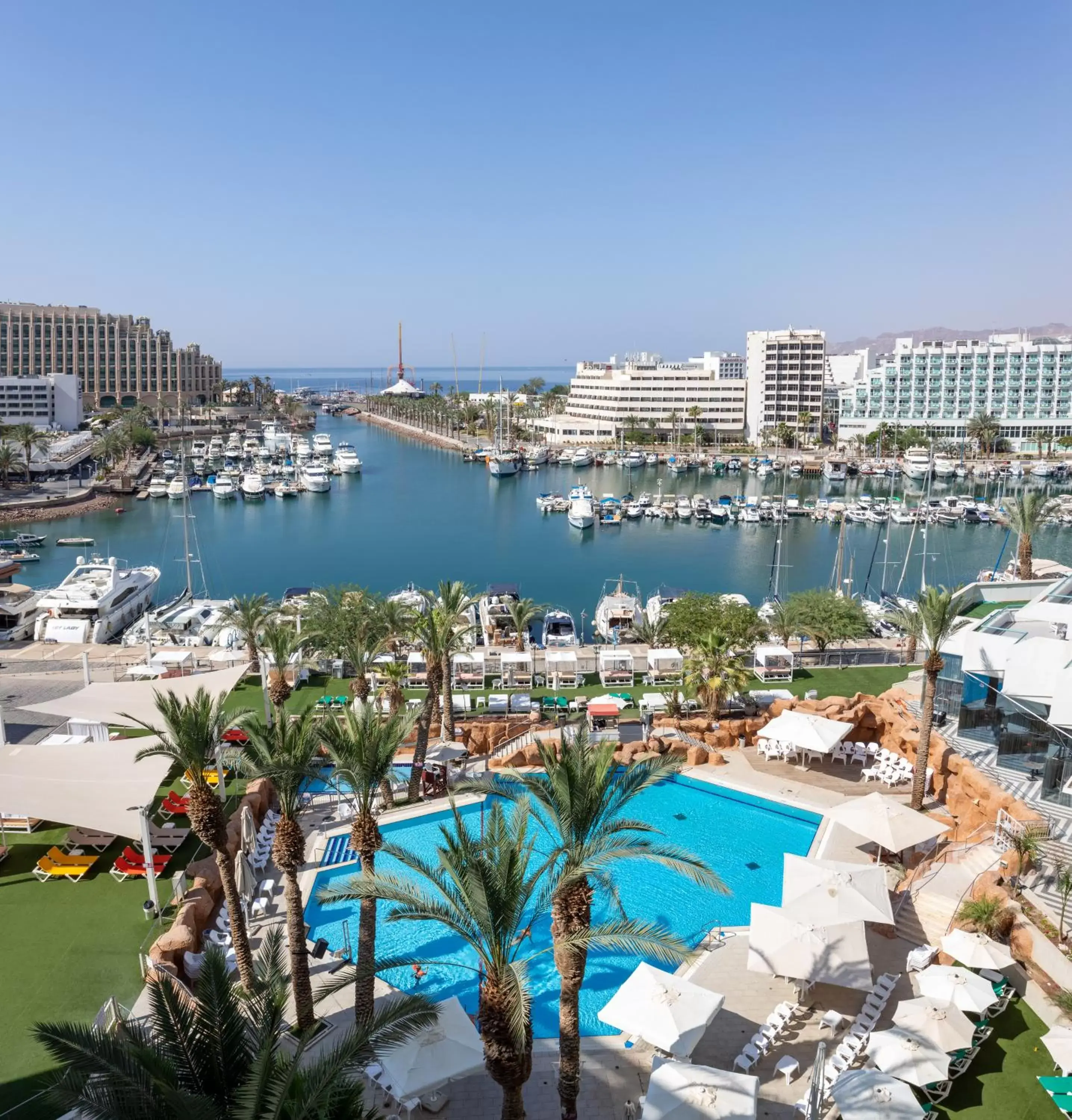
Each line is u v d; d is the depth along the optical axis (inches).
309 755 904.3
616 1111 813.2
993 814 1279.5
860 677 2066.9
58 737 1502.2
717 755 1600.6
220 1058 582.9
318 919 1135.0
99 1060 533.0
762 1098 826.2
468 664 2106.3
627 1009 858.8
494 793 867.4
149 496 6063.0
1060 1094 791.7
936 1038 820.6
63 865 1194.6
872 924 1103.6
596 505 5482.3
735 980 1013.8
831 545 4596.5
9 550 4367.6
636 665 2214.6
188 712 920.3
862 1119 729.0
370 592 2819.9
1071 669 1312.7
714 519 5300.2
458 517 5536.4
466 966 885.8
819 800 1451.8
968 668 1508.4
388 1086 784.9
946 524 5019.7
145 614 2652.6
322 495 6279.5
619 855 735.1
